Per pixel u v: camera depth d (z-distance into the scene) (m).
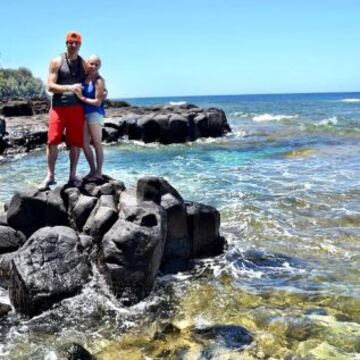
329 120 28.05
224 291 5.03
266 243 6.53
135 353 3.90
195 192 9.47
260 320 4.39
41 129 18.64
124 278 4.77
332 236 6.75
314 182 10.21
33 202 5.64
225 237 6.74
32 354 3.89
